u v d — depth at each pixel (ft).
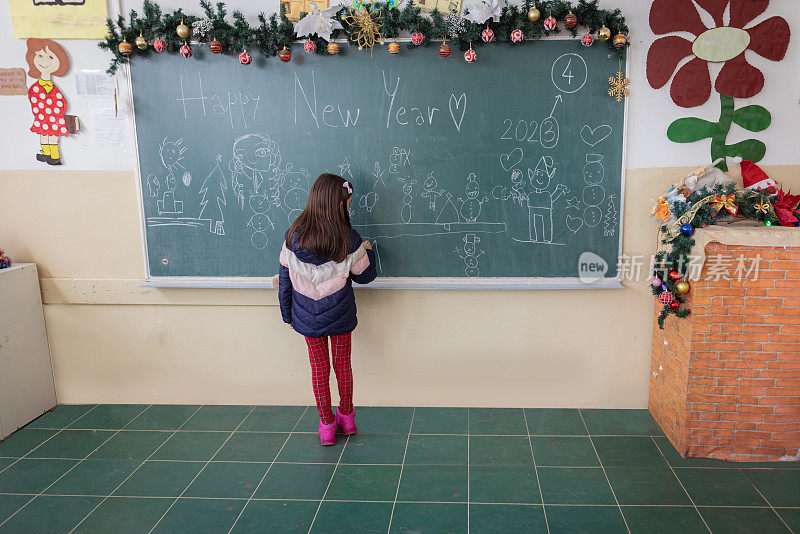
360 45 8.76
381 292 9.68
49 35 9.03
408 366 9.98
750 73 8.48
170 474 8.16
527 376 9.87
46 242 9.82
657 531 6.75
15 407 9.45
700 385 8.12
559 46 8.64
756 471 7.97
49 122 9.36
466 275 9.48
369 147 9.16
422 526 6.95
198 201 9.51
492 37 8.36
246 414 10.02
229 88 9.10
